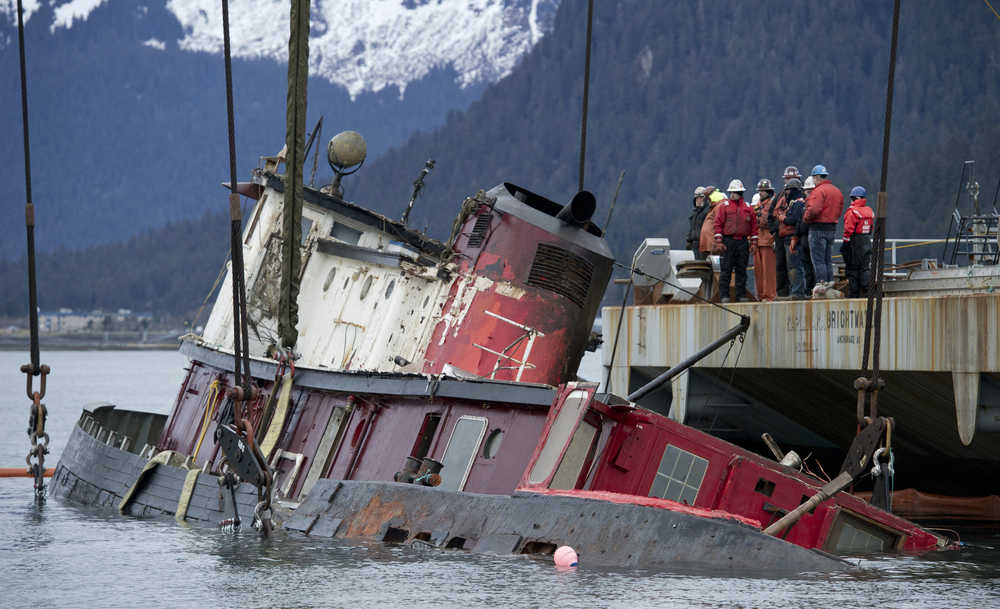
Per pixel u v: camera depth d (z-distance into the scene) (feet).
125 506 335.67
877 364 233.76
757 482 234.17
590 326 309.63
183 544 269.85
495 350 300.40
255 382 337.52
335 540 263.90
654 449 233.35
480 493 247.29
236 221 265.54
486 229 307.99
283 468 311.47
